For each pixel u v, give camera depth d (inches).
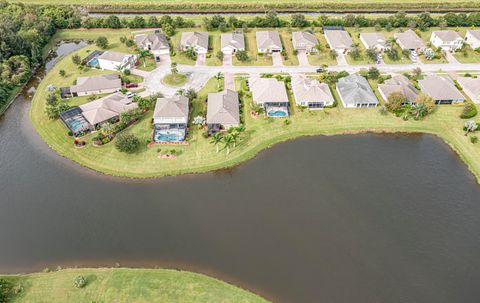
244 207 3747.5
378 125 4749.0
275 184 4003.4
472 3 7800.2
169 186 3954.2
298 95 5009.8
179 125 4606.3
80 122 4594.0
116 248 3358.8
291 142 4520.2
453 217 3698.3
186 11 7628.0
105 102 4746.6
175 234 3476.9
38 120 4793.3
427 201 3853.3
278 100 4921.3
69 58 6067.9
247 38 6609.3
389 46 6181.1
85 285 3051.2
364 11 7746.1
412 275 3193.9
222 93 4963.1
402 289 3093.0
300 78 5310.0
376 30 6855.3
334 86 5433.1
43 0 7785.4
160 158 4222.4
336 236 3491.6
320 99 4953.3
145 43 6161.4
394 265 3265.3
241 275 3159.5
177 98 4798.2
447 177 4121.6
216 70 5728.3
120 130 4544.8
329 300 3009.4
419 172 4175.7
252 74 5634.8
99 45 6254.9
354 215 3693.4
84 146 4355.3
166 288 3041.3
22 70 5674.2
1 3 7322.8
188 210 3705.7
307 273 3186.5
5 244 3395.7
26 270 3206.2
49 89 5211.6
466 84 5260.8
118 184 3969.0
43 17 6875.0
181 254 3309.5
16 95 5369.1
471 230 3575.3
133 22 6919.3
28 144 4461.1
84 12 7180.1
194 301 2955.2
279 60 5974.4
